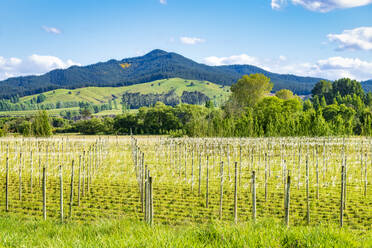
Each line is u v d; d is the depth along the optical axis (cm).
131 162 3002
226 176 2245
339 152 3397
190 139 4241
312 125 4269
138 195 1709
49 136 5259
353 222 1252
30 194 1720
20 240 573
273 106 5831
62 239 595
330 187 1872
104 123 8125
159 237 523
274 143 3647
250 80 8206
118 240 519
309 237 539
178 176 2261
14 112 18650
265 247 509
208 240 540
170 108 8269
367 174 2288
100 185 1953
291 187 1869
